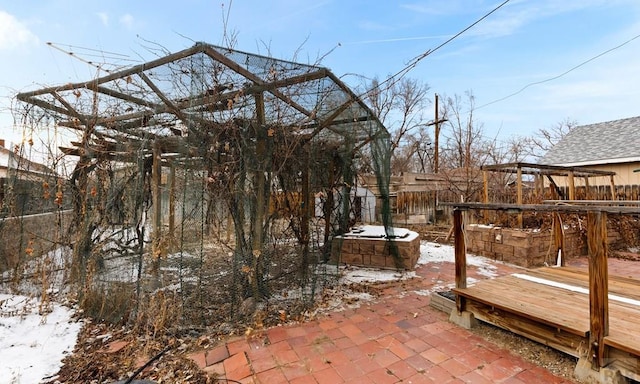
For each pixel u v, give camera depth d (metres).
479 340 2.78
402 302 3.74
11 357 2.49
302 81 3.33
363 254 5.35
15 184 3.98
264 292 3.63
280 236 3.73
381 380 2.20
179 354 2.55
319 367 2.37
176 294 3.31
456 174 12.41
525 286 3.28
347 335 2.89
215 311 3.28
